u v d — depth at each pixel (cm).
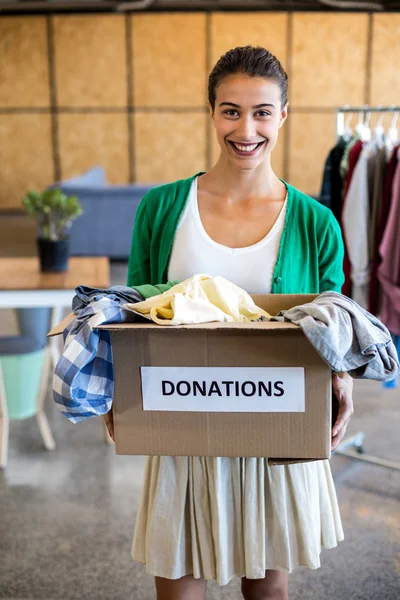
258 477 144
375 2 900
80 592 218
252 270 146
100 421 357
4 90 972
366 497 274
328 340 114
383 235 274
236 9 922
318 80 945
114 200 712
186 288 128
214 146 976
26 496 278
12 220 965
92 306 123
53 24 944
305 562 147
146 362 124
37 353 306
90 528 254
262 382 122
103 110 972
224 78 137
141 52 948
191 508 146
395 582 223
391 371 128
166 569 148
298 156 970
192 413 126
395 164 268
